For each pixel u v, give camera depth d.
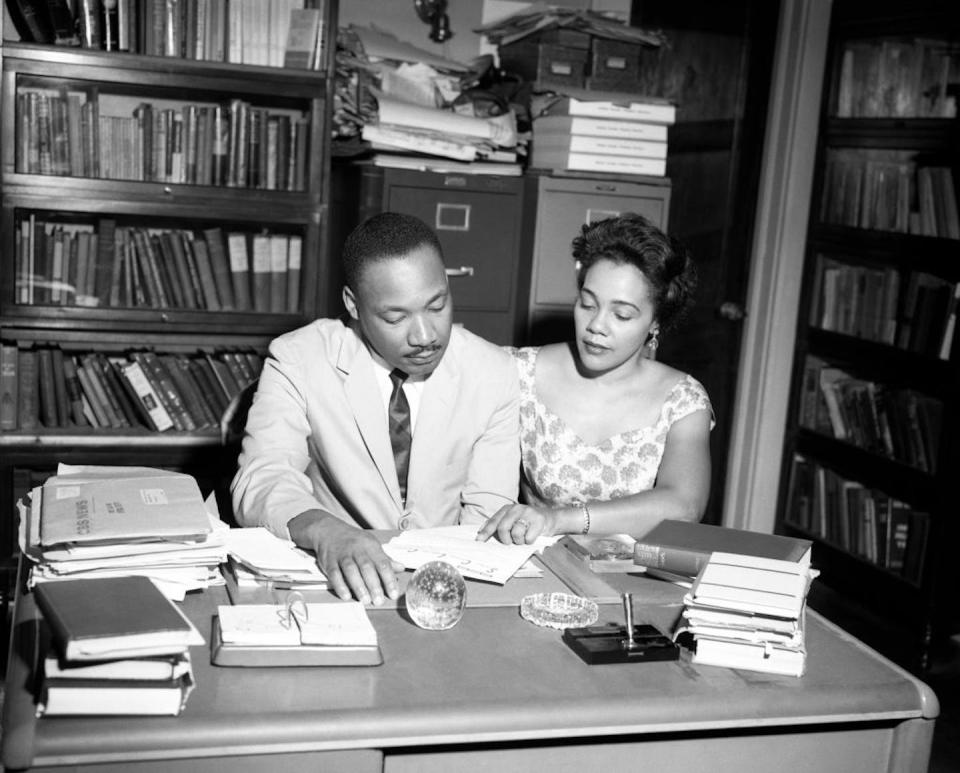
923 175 3.68
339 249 3.62
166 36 3.20
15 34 3.20
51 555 1.48
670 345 4.29
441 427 2.12
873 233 3.88
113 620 1.24
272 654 1.37
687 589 1.77
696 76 4.16
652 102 3.61
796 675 1.48
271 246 3.43
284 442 2.04
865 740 1.48
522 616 1.60
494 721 1.29
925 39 3.69
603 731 1.32
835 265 4.12
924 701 1.46
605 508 2.05
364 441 2.09
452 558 1.77
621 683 1.40
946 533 3.51
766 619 1.48
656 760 1.39
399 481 2.13
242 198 3.32
